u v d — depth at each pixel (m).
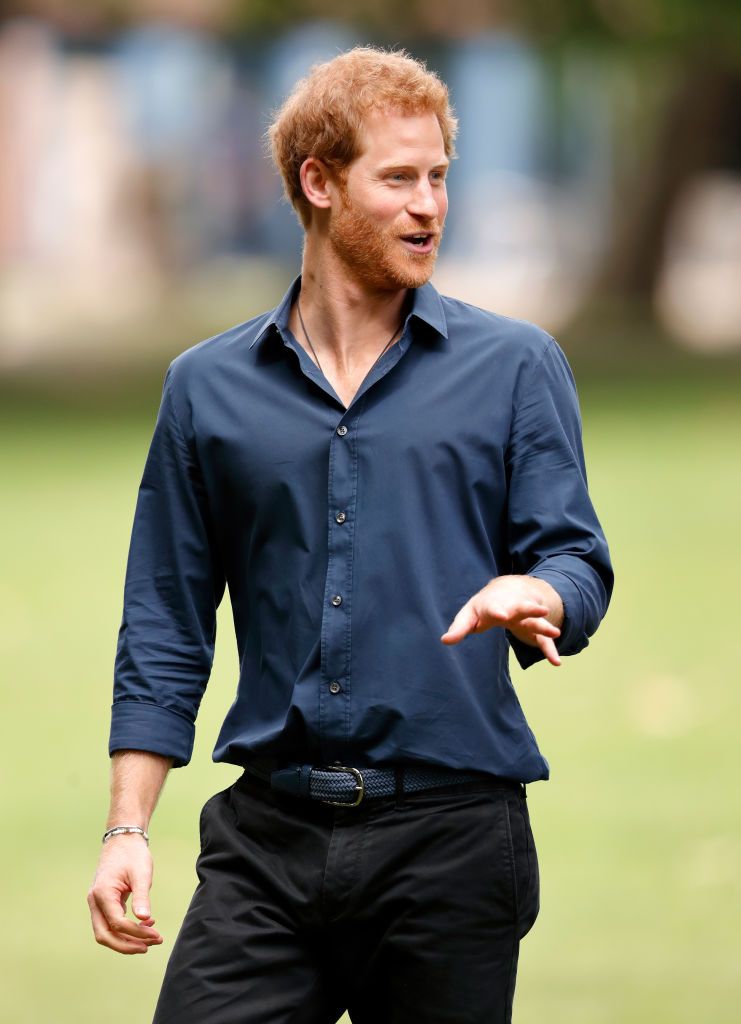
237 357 10.84
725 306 102.69
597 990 15.55
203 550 10.98
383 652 10.27
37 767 22.00
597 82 120.25
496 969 10.24
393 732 10.21
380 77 10.44
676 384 64.56
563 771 21.36
